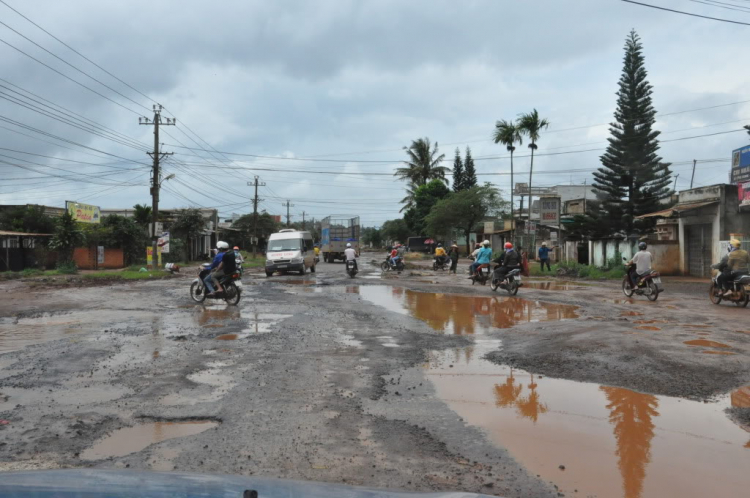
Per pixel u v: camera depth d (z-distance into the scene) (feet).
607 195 106.22
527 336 28.63
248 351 24.73
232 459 12.09
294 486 3.93
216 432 13.92
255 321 34.58
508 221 169.99
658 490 10.66
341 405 16.35
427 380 19.53
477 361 22.68
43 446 12.90
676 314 37.63
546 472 11.53
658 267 82.94
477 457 12.36
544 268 96.89
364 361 22.61
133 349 25.32
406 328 31.48
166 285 69.05
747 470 11.70
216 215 192.13
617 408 16.22
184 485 3.74
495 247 181.27
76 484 3.64
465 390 18.21
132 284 70.90
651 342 26.32
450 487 10.71
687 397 17.44
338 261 160.56
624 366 21.40
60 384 18.88
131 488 3.59
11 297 52.42
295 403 16.55
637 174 102.37
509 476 11.30
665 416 15.47
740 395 17.60
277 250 88.89
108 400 16.88
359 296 51.34
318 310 40.09
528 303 45.14
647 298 49.57
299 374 20.30
